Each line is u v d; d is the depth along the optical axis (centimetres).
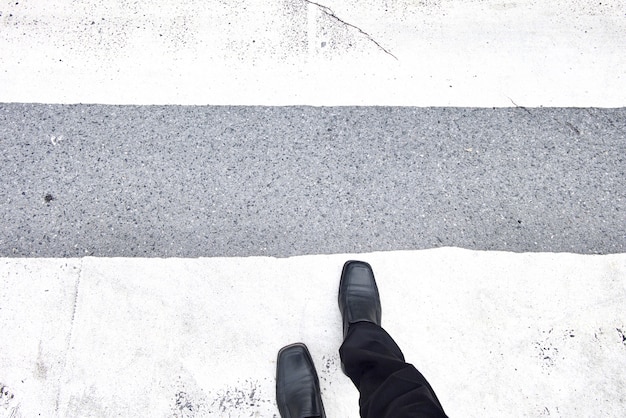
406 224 250
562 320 235
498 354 230
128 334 232
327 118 264
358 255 245
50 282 239
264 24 280
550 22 282
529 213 252
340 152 259
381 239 247
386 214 251
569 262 244
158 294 238
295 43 277
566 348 231
